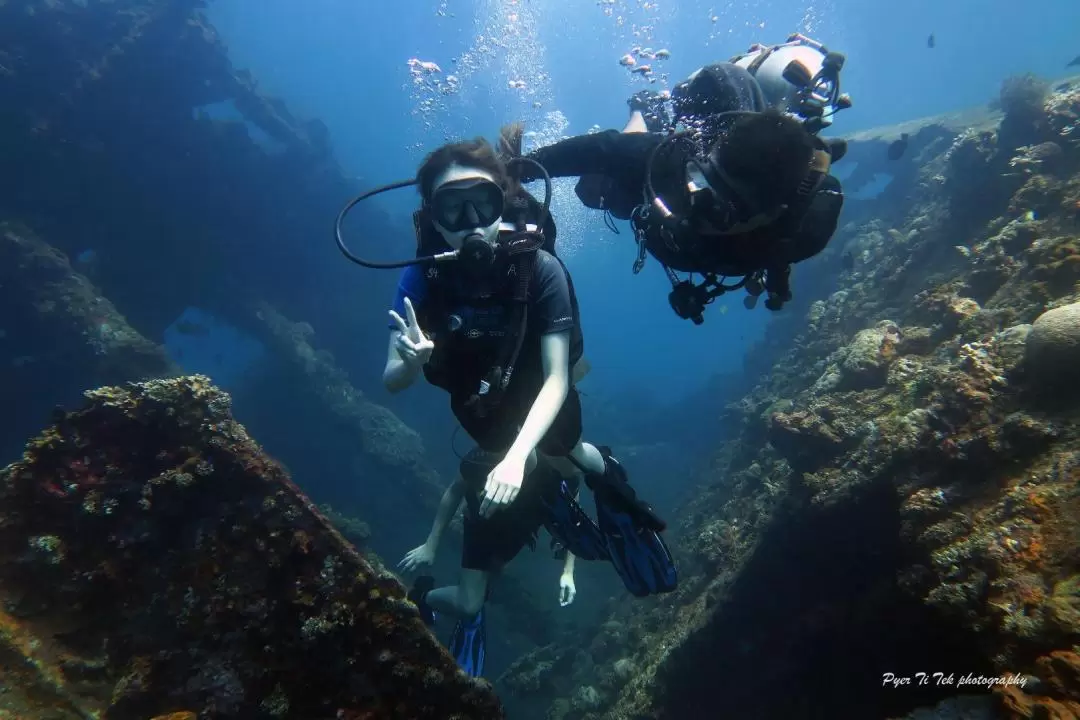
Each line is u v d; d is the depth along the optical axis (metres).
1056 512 2.74
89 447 2.52
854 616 4.38
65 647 2.33
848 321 9.12
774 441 5.71
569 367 2.55
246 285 15.21
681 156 2.26
